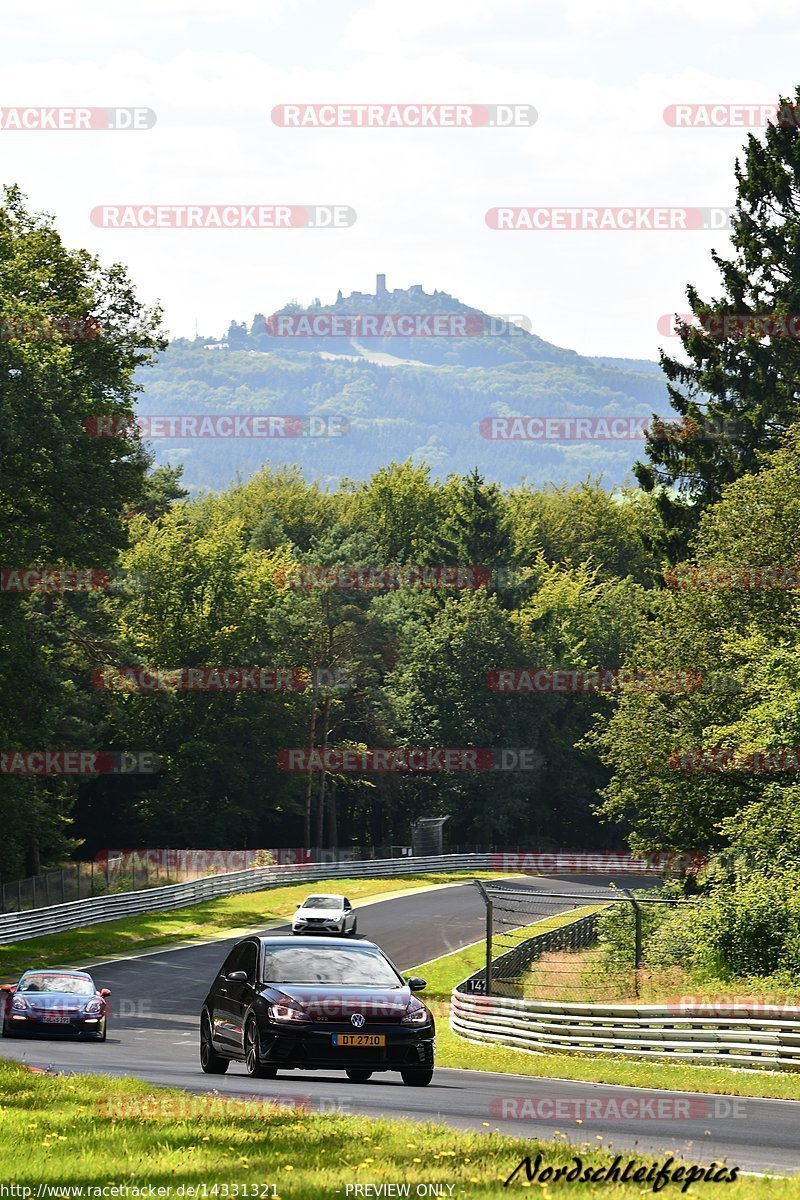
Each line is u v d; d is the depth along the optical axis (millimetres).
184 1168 35312
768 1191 32938
